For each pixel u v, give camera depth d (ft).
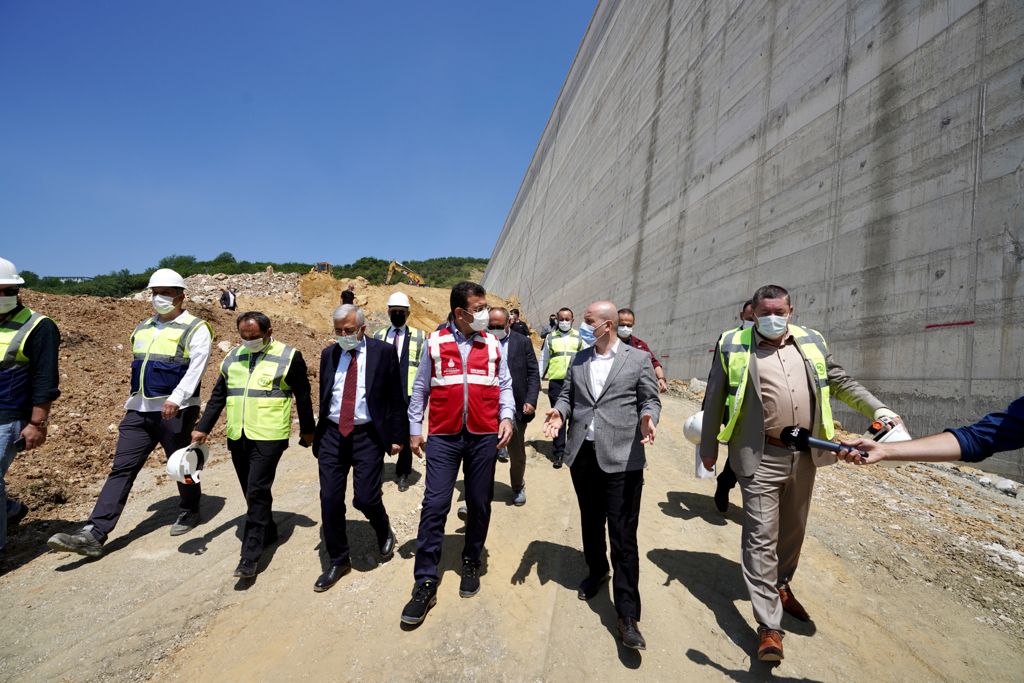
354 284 76.84
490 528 13.52
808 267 30.14
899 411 22.86
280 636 9.27
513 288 162.71
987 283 19.71
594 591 10.43
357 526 13.52
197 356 13.07
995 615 10.41
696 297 44.78
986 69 20.74
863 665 8.81
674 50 59.41
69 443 17.07
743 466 9.21
